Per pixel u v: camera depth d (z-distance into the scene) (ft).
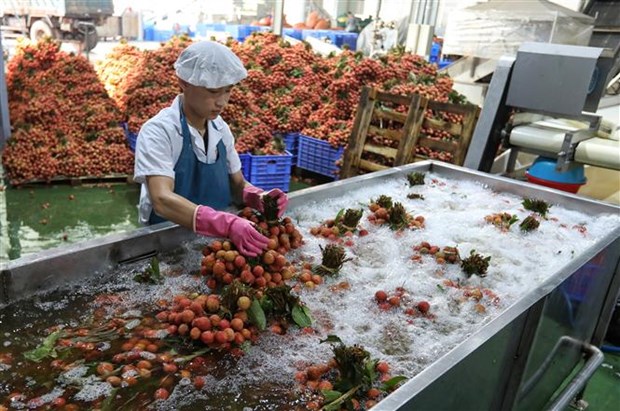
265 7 34.91
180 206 5.66
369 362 4.16
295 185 18.37
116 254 5.57
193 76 5.90
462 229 7.77
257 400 3.93
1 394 3.80
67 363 4.15
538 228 8.00
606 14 19.83
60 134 16.72
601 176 13.51
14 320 4.65
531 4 18.86
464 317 5.38
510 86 10.21
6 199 15.03
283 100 18.94
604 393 8.70
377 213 7.59
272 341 4.62
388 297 5.52
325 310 5.23
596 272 6.83
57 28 25.25
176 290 5.29
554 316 5.76
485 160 10.93
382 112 13.92
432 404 3.72
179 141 6.44
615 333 9.83
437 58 27.99
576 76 9.39
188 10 34.24
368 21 32.60
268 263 5.30
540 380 6.35
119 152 16.84
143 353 4.27
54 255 5.07
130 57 21.39
